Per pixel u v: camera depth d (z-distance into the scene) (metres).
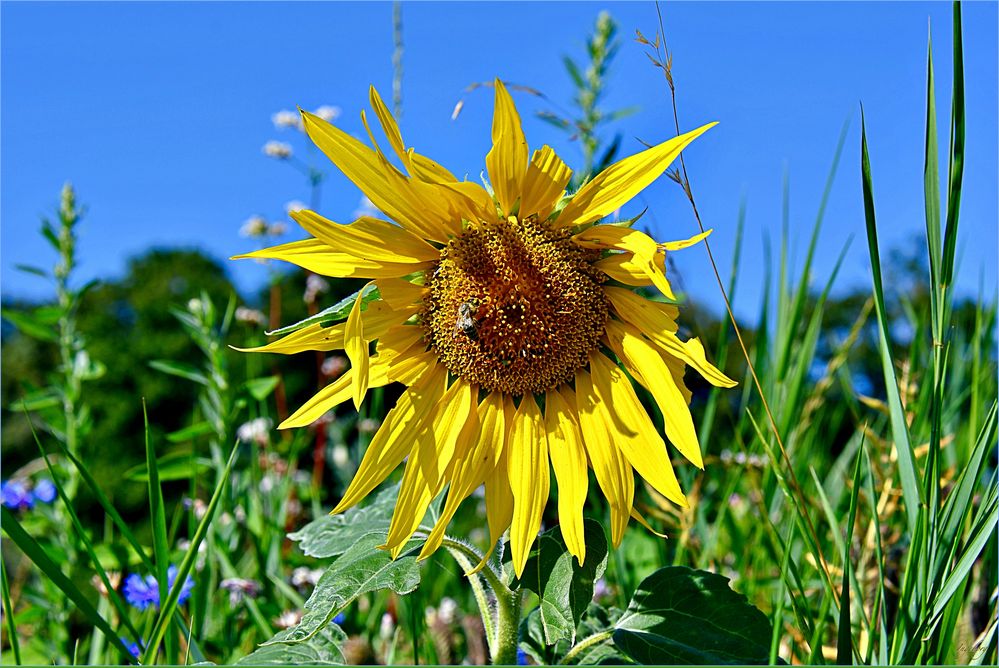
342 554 0.50
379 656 0.68
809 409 0.70
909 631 0.45
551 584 0.46
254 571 0.74
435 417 0.50
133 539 0.50
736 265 0.68
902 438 0.47
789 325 0.65
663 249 0.47
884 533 0.59
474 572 0.49
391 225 0.49
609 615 0.52
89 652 0.69
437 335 0.51
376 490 0.59
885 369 0.47
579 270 0.50
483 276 0.50
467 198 0.49
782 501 0.65
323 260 0.49
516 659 0.50
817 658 0.46
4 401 2.43
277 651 0.46
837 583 0.58
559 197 0.50
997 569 0.54
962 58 0.44
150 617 0.62
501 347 0.50
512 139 0.48
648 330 0.49
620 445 0.49
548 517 0.75
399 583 0.46
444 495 0.53
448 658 0.67
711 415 0.67
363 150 0.48
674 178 0.49
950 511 0.46
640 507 0.70
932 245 0.46
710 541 0.63
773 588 0.63
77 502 0.77
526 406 0.50
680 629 0.48
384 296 0.50
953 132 0.45
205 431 0.74
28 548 0.45
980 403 0.67
